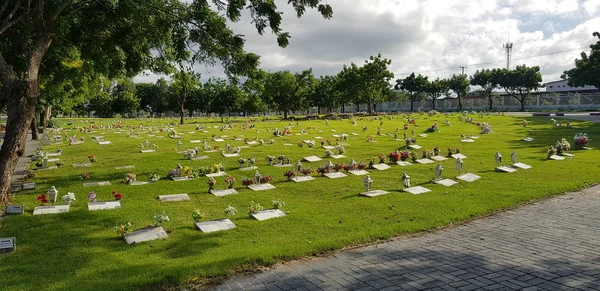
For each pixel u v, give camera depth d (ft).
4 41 42.98
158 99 312.50
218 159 58.44
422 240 25.76
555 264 20.85
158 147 72.84
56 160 59.82
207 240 25.86
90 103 281.95
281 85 181.47
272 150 66.39
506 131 89.71
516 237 25.64
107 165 54.90
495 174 45.75
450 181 42.37
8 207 31.81
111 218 30.96
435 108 267.39
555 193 37.11
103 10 44.42
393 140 77.71
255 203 35.70
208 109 259.60
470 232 27.14
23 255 23.53
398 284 19.04
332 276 20.30
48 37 37.14
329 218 30.60
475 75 233.55
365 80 188.44
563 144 58.34
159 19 44.75
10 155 35.12
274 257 22.72
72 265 21.88
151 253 23.71
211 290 19.13
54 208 33.42
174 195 38.24
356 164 49.88
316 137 84.33
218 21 43.42
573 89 265.13
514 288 18.15
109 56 49.90
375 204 34.40
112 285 19.17
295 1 36.94
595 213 30.53
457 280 19.27
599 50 145.69
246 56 45.47
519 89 214.48
